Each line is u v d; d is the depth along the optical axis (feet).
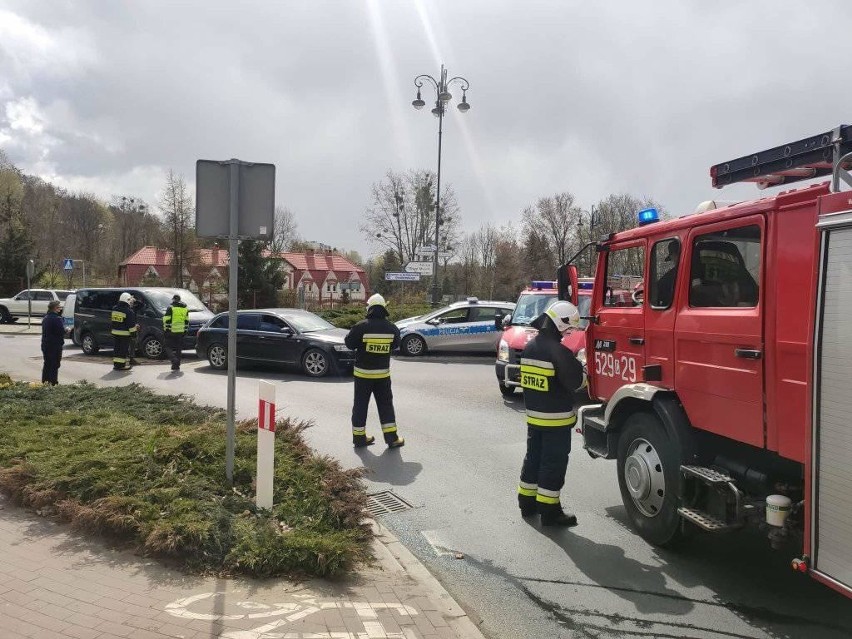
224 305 115.14
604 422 16.85
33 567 12.28
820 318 9.80
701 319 13.66
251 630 10.21
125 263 176.24
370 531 14.89
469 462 23.03
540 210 186.80
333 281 225.76
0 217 144.66
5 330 88.33
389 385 25.20
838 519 9.46
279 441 20.72
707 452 14.06
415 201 164.86
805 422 10.65
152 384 40.29
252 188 16.26
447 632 10.76
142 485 15.51
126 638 9.70
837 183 10.32
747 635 11.46
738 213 12.58
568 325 16.56
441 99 85.56
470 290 167.94
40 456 17.47
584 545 15.62
